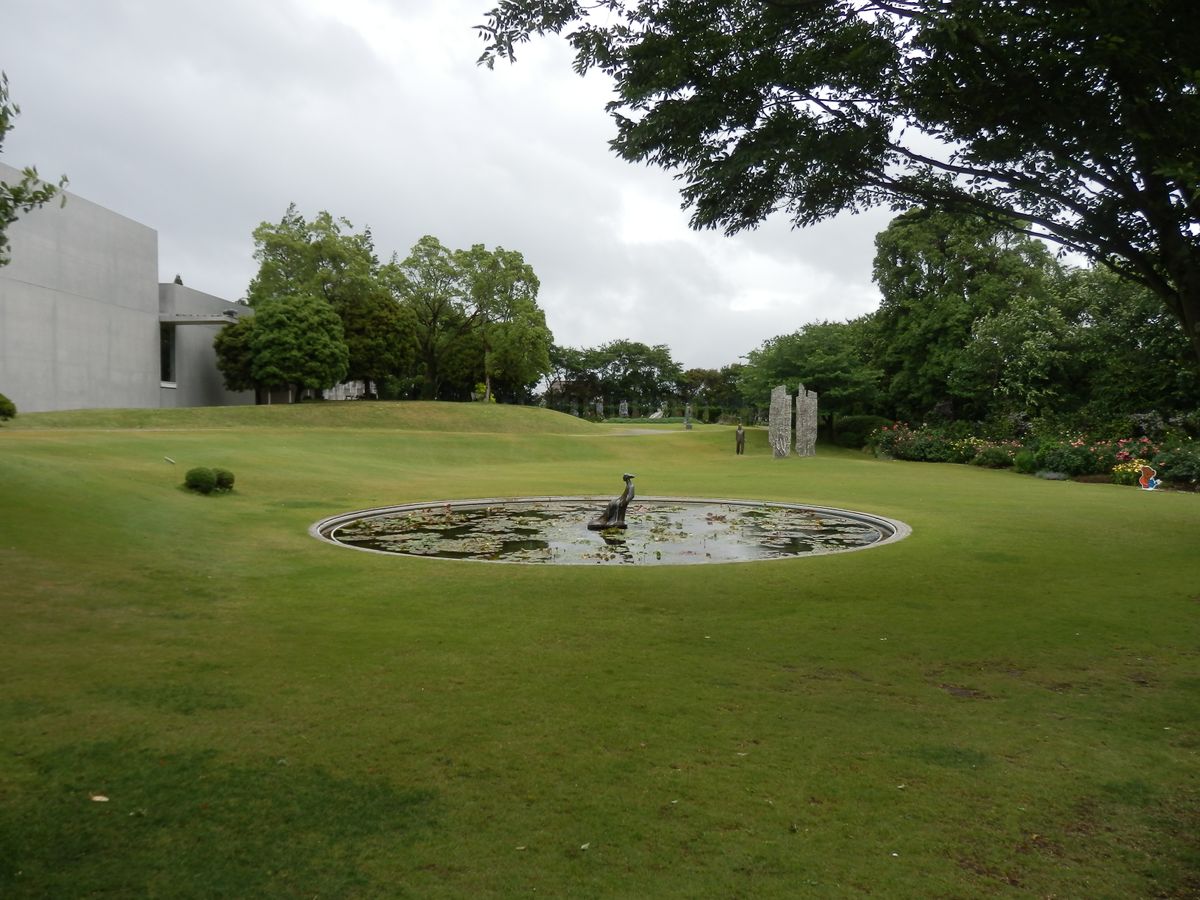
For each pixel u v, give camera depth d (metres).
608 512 12.87
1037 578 8.36
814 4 5.39
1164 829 3.15
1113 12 4.37
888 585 8.01
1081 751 3.91
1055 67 5.14
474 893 2.66
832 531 12.68
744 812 3.24
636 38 5.87
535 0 5.56
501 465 27.09
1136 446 23.23
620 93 5.95
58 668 4.94
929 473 24.72
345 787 3.42
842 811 3.27
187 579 7.78
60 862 2.80
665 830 3.09
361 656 5.37
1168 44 4.52
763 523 13.59
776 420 30.77
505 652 5.54
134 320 35.78
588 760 3.73
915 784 3.53
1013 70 5.18
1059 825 3.18
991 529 11.88
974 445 29.52
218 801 3.27
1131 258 5.89
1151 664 5.40
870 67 5.51
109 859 2.83
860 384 33.81
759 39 5.53
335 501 15.25
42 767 3.55
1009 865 2.88
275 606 6.86
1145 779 3.61
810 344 34.59
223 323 38.84
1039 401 29.59
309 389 46.75
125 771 3.53
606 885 2.71
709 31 5.58
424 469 24.12
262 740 3.91
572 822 3.15
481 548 10.91
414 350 46.69
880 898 2.66
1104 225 5.80
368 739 3.94
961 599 7.39
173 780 3.45
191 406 40.25
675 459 30.86
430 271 48.41
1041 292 31.53
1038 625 6.44
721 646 5.77
